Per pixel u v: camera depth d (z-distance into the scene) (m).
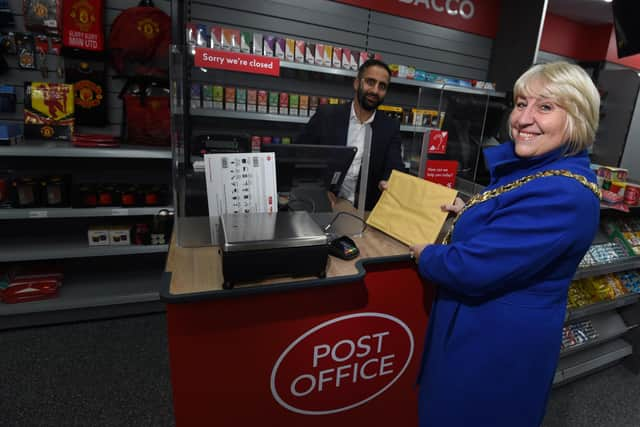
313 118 2.10
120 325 2.61
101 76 2.67
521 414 1.15
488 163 1.22
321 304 1.34
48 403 1.90
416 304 1.55
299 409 1.44
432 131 1.86
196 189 1.38
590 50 4.43
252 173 1.37
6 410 1.84
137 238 2.64
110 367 2.19
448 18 3.66
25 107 2.50
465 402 1.17
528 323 1.07
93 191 2.49
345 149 1.51
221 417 1.31
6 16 2.46
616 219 2.48
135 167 3.01
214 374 1.25
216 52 1.32
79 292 2.63
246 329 1.24
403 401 1.68
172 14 2.49
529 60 3.62
